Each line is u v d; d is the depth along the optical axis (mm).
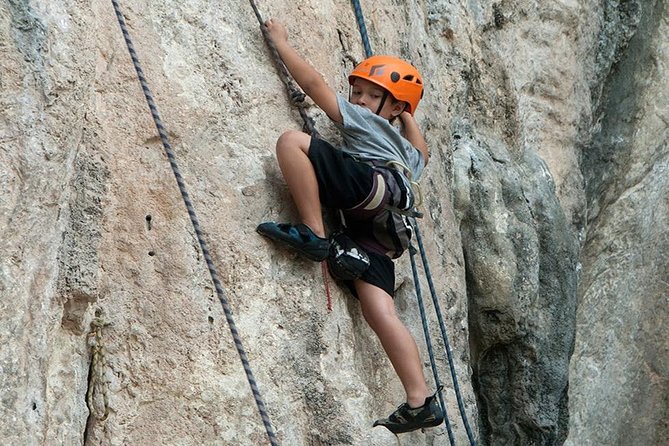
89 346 8289
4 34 7578
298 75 9500
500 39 15023
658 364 17359
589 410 16891
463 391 12188
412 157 9742
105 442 8273
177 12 9250
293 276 9359
